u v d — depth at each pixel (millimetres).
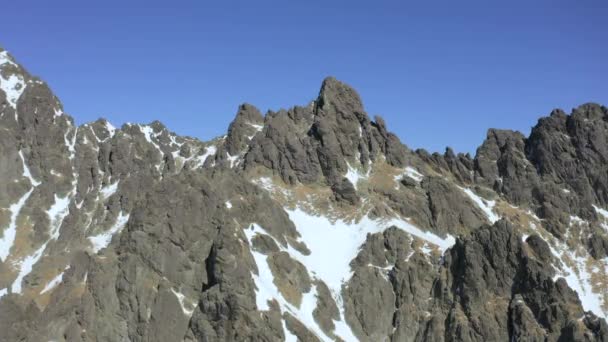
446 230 182750
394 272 161125
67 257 172875
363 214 182375
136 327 141250
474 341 146625
